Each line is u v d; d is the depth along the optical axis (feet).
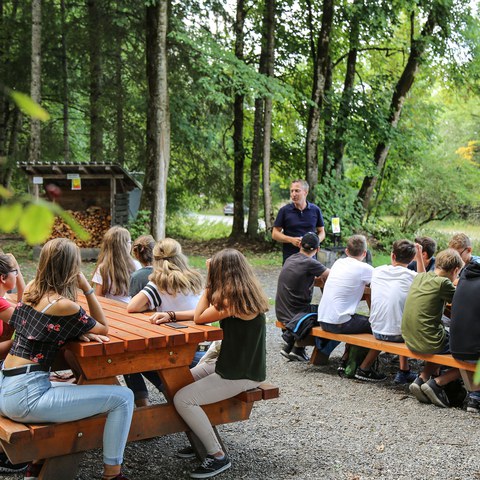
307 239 23.22
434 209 70.38
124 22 61.93
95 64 68.74
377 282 20.63
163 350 12.89
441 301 18.79
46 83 72.33
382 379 21.21
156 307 15.49
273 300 36.63
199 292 15.88
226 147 73.26
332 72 68.23
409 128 71.20
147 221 55.83
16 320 11.64
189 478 13.33
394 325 20.20
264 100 64.49
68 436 11.66
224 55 54.60
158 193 55.67
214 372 13.65
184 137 66.08
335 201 62.03
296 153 70.74
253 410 17.97
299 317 22.76
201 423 13.17
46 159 74.33
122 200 53.26
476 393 17.98
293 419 17.25
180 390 13.21
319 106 63.00
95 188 54.13
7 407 11.23
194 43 53.93
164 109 55.52
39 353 11.39
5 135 76.48
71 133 82.74
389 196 70.79
